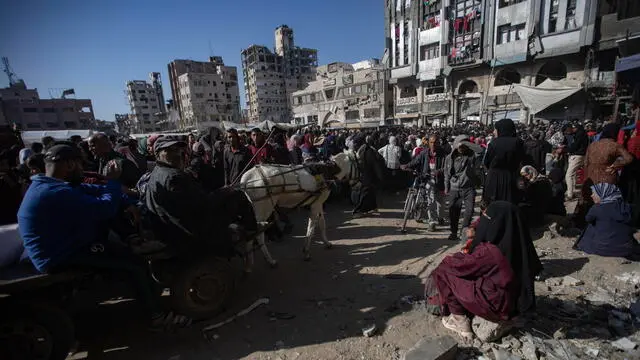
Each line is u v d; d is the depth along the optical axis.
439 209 6.67
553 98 20.09
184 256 3.22
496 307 2.81
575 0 23.95
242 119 86.81
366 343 3.02
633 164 5.08
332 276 4.50
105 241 2.98
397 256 5.08
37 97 69.12
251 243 4.47
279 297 3.97
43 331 2.50
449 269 3.13
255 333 3.25
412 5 34.50
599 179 5.25
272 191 4.57
